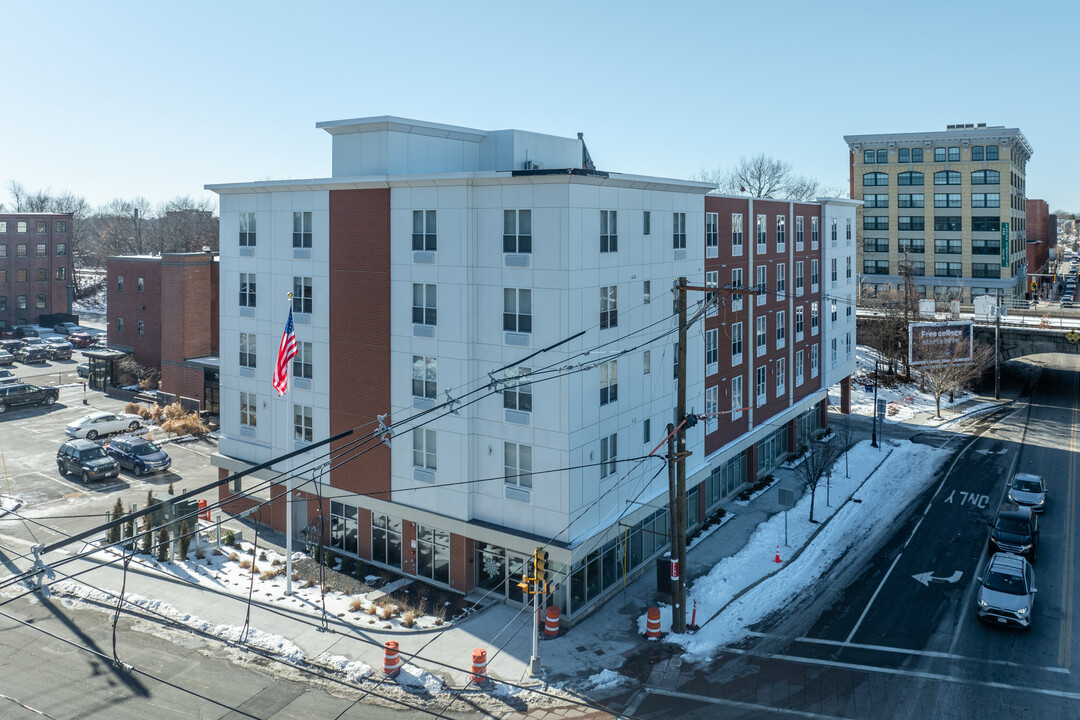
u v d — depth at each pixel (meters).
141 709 22.08
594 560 29.66
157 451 44.81
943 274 100.31
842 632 27.78
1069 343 70.00
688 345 36.44
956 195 99.00
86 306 114.38
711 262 38.81
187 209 149.50
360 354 32.72
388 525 32.69
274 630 27.06
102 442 49.84
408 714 22.41
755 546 35.66
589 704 23.20
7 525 35.97
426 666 25.11
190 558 33.00
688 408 36.72
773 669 25.28
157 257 66.12
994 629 27.88
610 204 29.72
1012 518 35.50
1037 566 33.38
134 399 61.00
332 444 34.03
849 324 59.94
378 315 32.03
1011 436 56.00
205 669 24.50
